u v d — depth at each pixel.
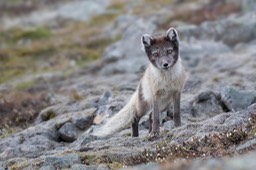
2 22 105.50
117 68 65.88
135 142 28.42
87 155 26.20
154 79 29.80
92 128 34.72
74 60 79.19
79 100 44.84
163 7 99.75
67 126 36.69
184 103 37.44
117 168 23.92
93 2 112.31
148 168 20.33
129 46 72.25
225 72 57.03
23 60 80.44
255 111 27.62
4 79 71.38
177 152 24.02
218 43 71.44
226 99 35.59
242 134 24.30
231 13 82.56
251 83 47.31
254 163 17.06
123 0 110.88
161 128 31.67
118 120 32.06
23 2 119.19
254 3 80.81
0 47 88.69
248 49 68.38
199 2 95.94
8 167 27.77
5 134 39.28
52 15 107.69
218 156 22.50
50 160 25.72
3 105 47.00
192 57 67.38
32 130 36.56
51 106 43.97
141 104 31.17
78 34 92.19
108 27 93.31
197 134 26.55
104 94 41.41
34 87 62.28
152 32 75.50
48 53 83.06
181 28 74.12
